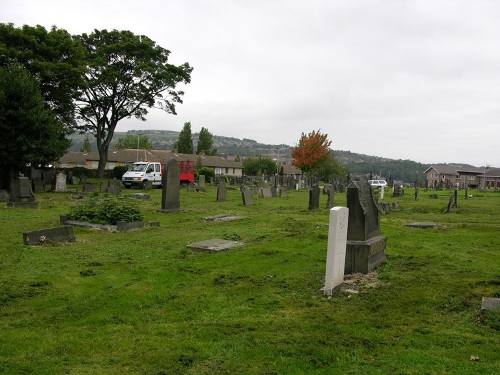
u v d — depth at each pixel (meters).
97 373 4.91
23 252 10.52
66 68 34.19
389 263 9.89
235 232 13.80
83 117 45.91
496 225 16.92
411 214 22.00
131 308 7.06
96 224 14.65
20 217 16.80
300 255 10.49
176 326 6.28
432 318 6.48
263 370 4.94
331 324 6.25
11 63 29.95
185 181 43.78
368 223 9.35
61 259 10.02
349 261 8.97
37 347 5.56
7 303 7.17
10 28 32.81
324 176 81.81
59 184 29.92
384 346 5.53
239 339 5.77
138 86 45.25
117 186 27.86
